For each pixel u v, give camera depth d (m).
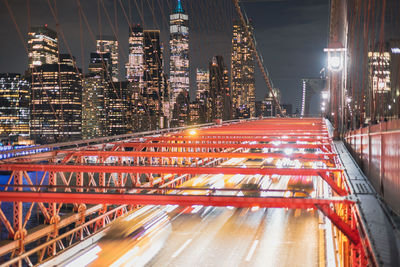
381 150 13.98
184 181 41.97
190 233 22.89
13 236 17.86
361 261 9.43
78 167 21.81
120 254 17.69
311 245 20.16
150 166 21.44
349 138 31.22
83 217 21.34
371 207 10.57
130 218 24.56
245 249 19.73
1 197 15.09
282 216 27.03
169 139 44.75
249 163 57.12
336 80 39.75
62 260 16.84
